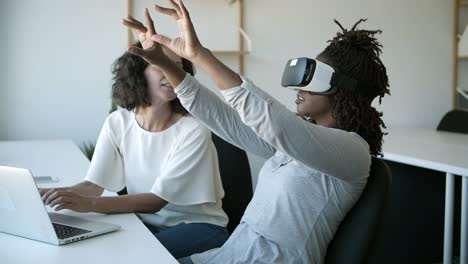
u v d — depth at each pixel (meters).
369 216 1.25
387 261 2.95
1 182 1.15
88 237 1.19
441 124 3.77
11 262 1.02
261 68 3.73
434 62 4.18
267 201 1.31
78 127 3.37
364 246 1.24
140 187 1.71
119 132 1.74
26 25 3.19
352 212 1.29
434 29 4.15
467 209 2.15
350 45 1.29
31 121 3.26
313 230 1.26
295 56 3.80
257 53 3.71
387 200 1.27
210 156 1.68
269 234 1.27
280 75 3.78
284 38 3.76
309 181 1.26
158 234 1.59
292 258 1.25
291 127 1.08
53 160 2.31
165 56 1.33
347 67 1.28
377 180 1.28
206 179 1.65
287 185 1.28
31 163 2.22
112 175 1.74
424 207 3.07
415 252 3.04
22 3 3.16
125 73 1.66
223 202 1.98
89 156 3.10
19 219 1.16
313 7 3.80
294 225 1.26
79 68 3.33
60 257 1.06
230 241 1.34
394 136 3.38
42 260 1.04
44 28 3.23
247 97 1.08
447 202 2.26
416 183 3.04
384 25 4.00
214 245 1.59
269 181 1.34
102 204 1.44
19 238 1.18
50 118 3.30
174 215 1.68
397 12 4.03
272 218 1.28
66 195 1.40
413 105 4.17
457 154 2.54
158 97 1.65
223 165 1.99
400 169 3.00
